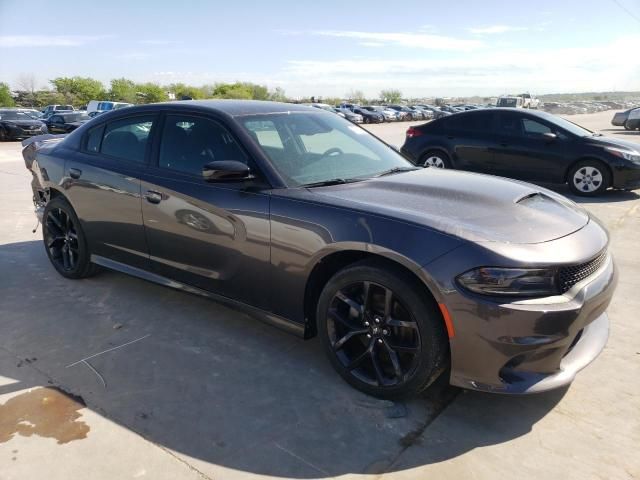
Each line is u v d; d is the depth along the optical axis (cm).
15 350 328
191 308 392
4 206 743
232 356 322
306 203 287
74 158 422
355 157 362
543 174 860
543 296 236
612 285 269
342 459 233
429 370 253
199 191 330
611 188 865
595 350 271
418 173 352
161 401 275
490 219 263
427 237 247
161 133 369
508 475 223
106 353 325
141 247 378
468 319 237
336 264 290
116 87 8019
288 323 308
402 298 254
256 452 236
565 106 6775
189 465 228
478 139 905
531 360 242
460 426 256
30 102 7781
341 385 290
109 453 235
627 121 2669
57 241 455
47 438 245
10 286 435
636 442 244
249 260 311
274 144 332
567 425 257
